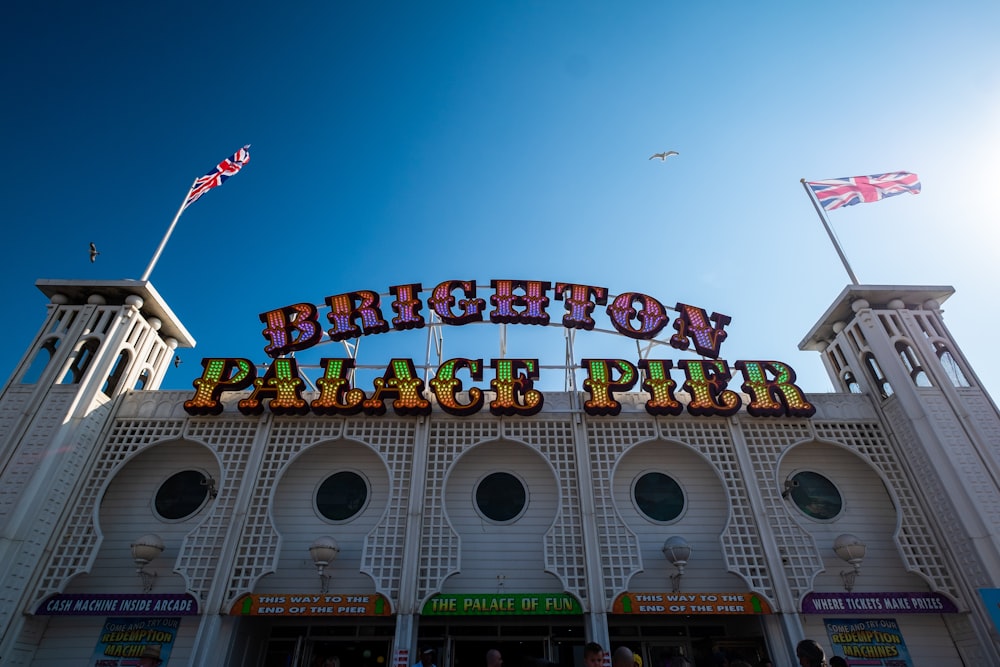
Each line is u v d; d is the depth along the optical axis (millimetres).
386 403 14219
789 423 14258
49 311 14531
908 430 13695
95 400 13516
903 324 14938
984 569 11695
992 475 12578
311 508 13531
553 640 13211
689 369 14438
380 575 12117
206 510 13328
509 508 13680
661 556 13070
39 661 11812
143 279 14945
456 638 13188
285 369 14148
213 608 11664
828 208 17312
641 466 14250
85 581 12531
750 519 13062
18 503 11727
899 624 12562
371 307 16281
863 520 13578
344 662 13211
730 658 12992
